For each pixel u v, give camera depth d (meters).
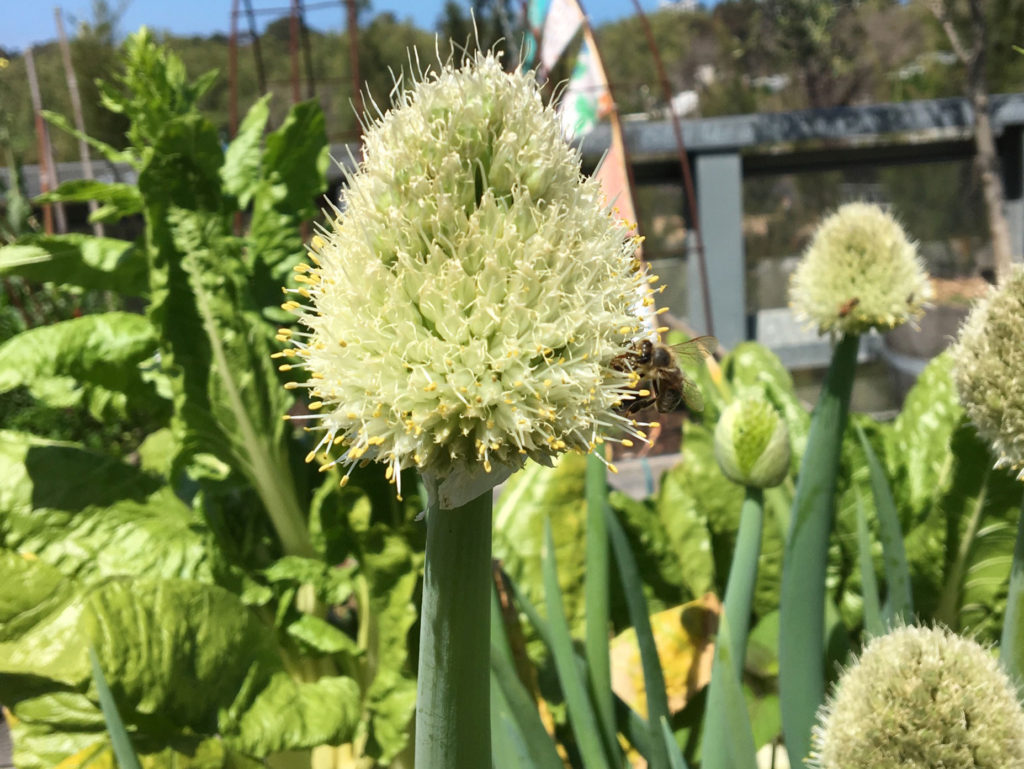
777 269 1.44
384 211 0.14
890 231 0.29
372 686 0.32
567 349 0.14
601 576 0.27
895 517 0.27
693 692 0.33
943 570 0.38
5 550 0.29
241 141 0.42
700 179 1.28
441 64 0.14
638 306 0.16
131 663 0.26
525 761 0.23
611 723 0.27
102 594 0.27
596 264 0.14
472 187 0.14
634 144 1.23
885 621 0.28
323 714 0.30
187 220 0.35
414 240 0.14
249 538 0.38
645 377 0.24
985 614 0.38
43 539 0.33
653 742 0.26
